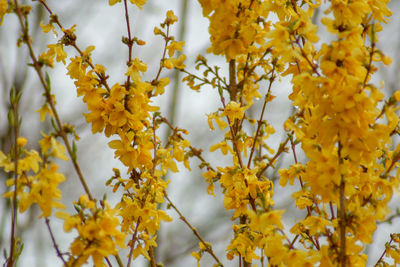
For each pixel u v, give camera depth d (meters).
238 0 1.44
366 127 1.36
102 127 1.44
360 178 1.39
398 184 1.37
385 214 1.37
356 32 1.36
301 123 1.39
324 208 1.40
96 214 1.35
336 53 1.36
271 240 1.37
